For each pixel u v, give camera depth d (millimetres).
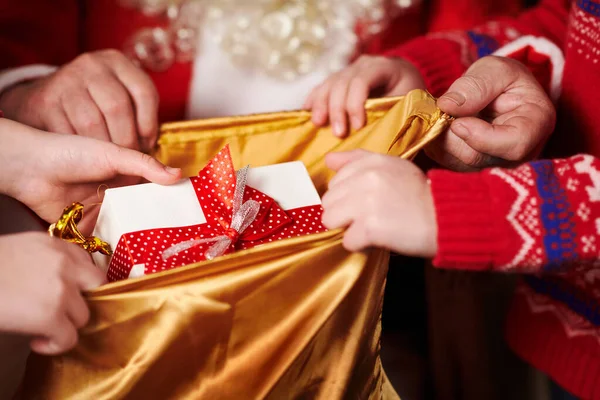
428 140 668
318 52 967
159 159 750
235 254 555
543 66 846
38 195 678
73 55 1055
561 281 809
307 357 607
